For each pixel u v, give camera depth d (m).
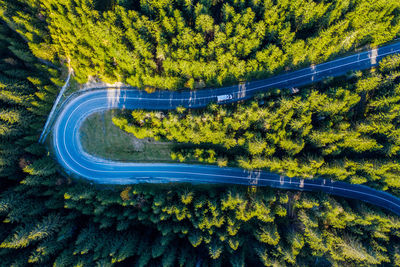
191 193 60.25
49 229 52.22
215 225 58.41
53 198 56.88
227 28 52.34
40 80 57.16
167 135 56.81
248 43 51.78
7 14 52.69
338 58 61.75
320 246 56.94
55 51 57.03
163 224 58.41
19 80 56.06
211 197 61.09
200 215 57.75
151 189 61.41
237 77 57.50
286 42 53.62
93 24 51.94
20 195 53.78
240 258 60.78
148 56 54.19
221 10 55.16
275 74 60.53
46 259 52.34
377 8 53.56
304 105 53.31
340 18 56.03
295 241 55.97
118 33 52.62
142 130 56.31
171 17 53.69
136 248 57.47
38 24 55.22
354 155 59.31
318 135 53.69
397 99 53.41
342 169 54.47
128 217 57.16
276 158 55.91
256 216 61.97
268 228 58.50
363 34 55.22
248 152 57.62
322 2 52.12
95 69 57.34
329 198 60.56
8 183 56.16
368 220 58.53
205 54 53.28
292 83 62.25
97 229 56.94
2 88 52.28
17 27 54.28
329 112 54.38
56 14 52.62
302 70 61.97
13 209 51.38
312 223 56.03
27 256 51.16
